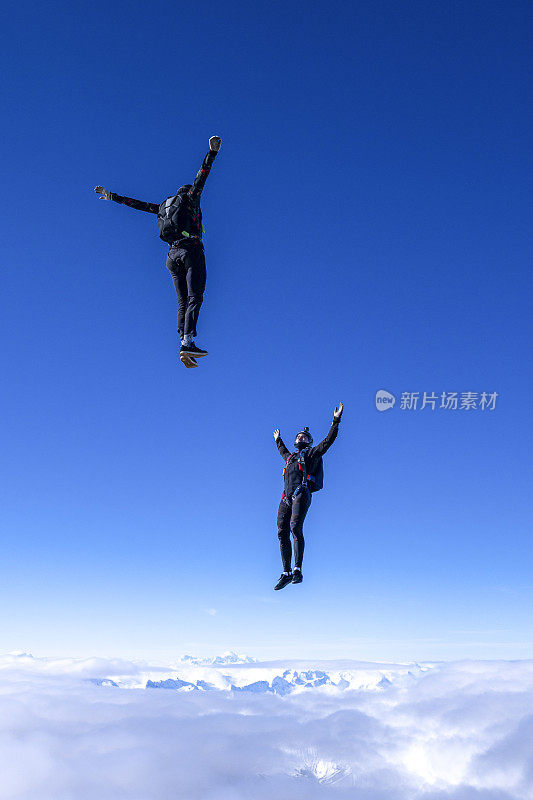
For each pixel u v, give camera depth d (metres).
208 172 8.67
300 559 9.73
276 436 10.65
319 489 10.22
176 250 8.90
